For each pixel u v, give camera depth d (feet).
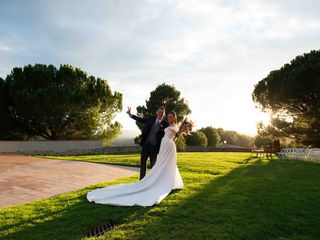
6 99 81.87
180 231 12.18
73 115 85.10
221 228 12.51
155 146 22.79
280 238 11.59
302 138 80.59
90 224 13.09
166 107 120.67
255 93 89.40
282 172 31.96
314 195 18.81
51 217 14.15
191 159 47.98
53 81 86.89
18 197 19.04
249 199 17.54
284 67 81.61
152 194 17.94
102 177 28.35
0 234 11.85
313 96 73.00
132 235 11.74
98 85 93.56
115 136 100.68
